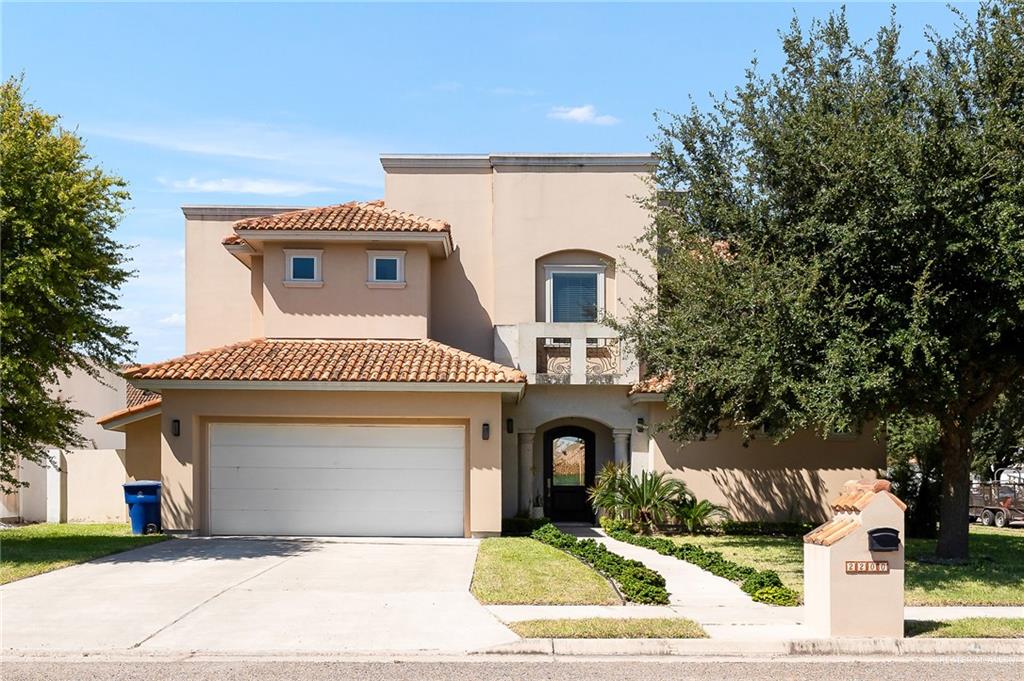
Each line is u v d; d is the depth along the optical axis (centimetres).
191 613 1152
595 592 1273
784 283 1412
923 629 1087
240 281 2605
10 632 1057
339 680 887
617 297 2370
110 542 1833
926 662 986
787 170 1520
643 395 2216
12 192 1617
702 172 1714
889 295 1399
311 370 1964
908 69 1559
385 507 1989
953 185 1293
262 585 1338
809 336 1385
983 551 1923
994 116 1372
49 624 1093
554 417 2314
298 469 1997
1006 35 1423
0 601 1218
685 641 1020
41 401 1764
